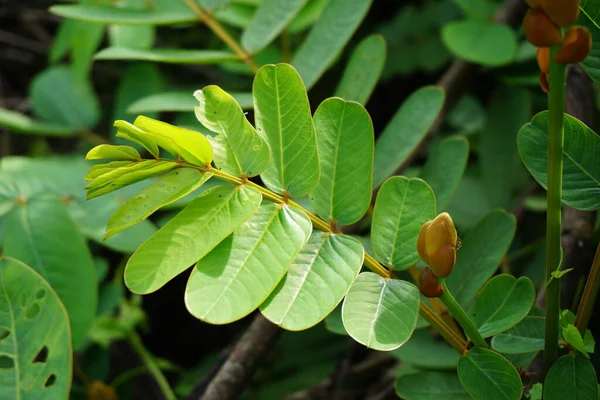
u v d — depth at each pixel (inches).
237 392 30.7
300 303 24.0
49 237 32.0
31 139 58.7
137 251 24.2
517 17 37.9
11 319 27.1
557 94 23.6
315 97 46.5
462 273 29.1
